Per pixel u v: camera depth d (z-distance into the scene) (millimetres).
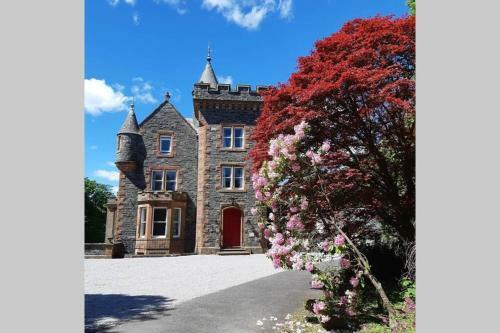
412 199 9766
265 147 10703
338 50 9844
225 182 25703
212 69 35031
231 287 11070
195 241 26312
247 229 25203
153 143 27391
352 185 9438
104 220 50281
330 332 6527
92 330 6711
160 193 25562
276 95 9922
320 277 6891
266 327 6910
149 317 7641
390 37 9242
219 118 26219
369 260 10250
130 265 18453
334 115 9281
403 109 8656
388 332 6277
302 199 7598
